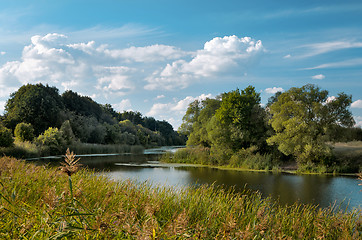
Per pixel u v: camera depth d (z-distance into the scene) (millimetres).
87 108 74125
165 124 136375
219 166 28953
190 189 6895
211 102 44125
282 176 21781
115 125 73500
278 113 27656
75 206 2373
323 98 26281
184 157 33906
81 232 1960
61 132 42406
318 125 25672
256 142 31625
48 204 2244
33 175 4898
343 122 25484
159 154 45875
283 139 26531
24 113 51344
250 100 32406
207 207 5398
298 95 26281
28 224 2051
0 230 2100
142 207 3459
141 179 18062
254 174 22859
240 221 3988
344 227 3588
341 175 22500
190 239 2293
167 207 4457
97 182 6004
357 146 30734
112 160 33625
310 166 24891
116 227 2141
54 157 34969
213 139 32312
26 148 33969
